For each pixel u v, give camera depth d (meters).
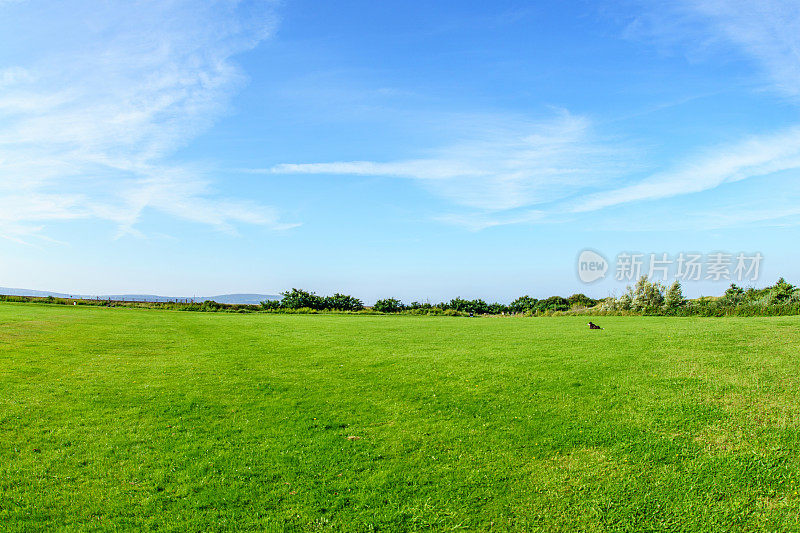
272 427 9.62
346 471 7.69
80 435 9.04
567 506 6.62
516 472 7.55
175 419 10.05
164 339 22.31
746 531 5.91
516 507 6.64
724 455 7.59
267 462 8.00
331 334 24.33
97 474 7.50
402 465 7.86
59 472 7.54
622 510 6.47
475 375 13.27
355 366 15.16
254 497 6.92
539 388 11.69
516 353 16.36
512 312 61.81
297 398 11.63
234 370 14.84
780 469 7.09
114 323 29.31
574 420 9.43
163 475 7.50
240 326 29.53
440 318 40.19
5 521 6.18
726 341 16.28
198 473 7.59
